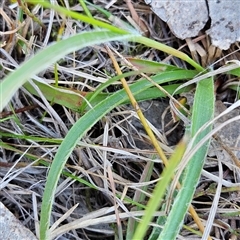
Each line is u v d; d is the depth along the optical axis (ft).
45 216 1.04
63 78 1.18
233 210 1.12
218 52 1.16
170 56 1.19
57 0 1.21
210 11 1.14
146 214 0.81
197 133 1.02
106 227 1.14
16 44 1.18
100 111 1.08
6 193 1.12
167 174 0.81
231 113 1.15
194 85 1.16
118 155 1.15
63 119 1.18
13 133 1.16
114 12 1.22
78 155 1.15
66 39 0.94
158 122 1.18
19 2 1.12
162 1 1.16
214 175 1.11
